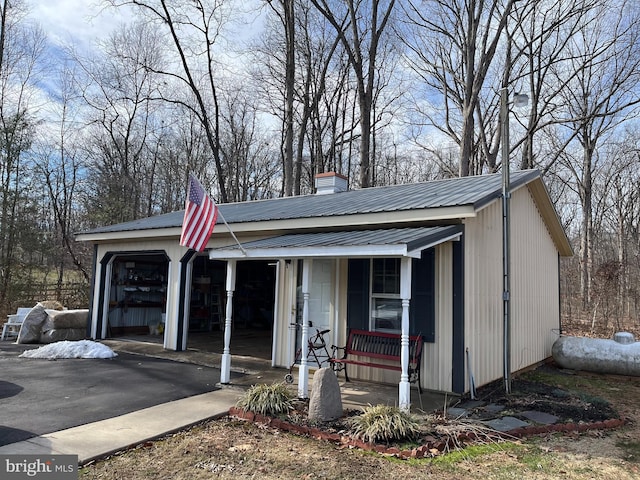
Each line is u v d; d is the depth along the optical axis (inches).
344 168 1142.3
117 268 498.9
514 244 343.9
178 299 414.9
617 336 357.7
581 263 884.6
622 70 821.9
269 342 482.9
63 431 184.9
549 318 419.5
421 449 171.2
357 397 249.3
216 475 149.6
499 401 253.1
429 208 263.3
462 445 182.5
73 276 893.2
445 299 263.9
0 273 686.5
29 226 711.7
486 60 734.5
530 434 199.5
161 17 740.7
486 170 978.7
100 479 144.2
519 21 832.3
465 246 265.9
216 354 392.5
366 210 291.4
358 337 290.2
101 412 213.9
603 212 1070.4
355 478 149.0
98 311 475.8
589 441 193.9
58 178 935.7
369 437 178.2
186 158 1165.1
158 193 1136.2
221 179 837.8
